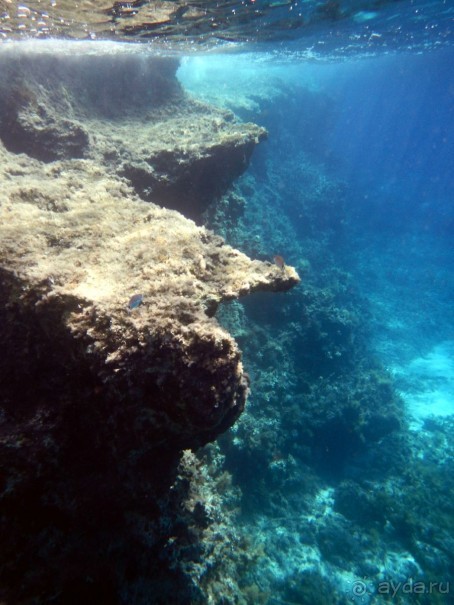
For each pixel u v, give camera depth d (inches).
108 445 127.3
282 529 365.4
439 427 544.1
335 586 330.0
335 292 750.5
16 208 172.2
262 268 159.6
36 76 306.8
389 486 425.4
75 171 244.7
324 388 483.5
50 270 129.3
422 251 1153.4
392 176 1911.9
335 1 395.2
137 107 390.3
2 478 117.6
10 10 265.4
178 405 106.5
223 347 107.1
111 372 106.3
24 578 123.7
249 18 382.0
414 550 367.2
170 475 161.5
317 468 444.8
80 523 138.5
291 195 908.6
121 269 135.9
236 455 363.3
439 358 720.3
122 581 144.9
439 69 1900.8
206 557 197.3
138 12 294.2
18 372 135.4
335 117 1360.7
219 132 344.2
